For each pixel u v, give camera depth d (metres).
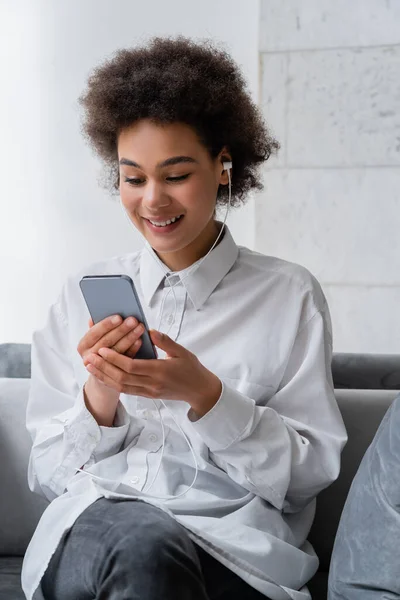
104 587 1.33
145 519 1.41
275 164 3.42
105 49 3.41
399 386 2.04
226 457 1.67
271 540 1.59
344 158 3.38
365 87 3.34
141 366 1.56
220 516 1.67
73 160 3.46
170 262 1.83
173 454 1.73
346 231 3.41
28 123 3.49
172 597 1.30
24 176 3.51
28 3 3.45
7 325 3.57
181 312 1.81
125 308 1.58
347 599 1.46
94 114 1.77
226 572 1.54
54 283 3.51
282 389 1.76
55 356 1.93
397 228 3.37
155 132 1.63
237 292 1.81
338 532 1.58
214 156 1.72
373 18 3.31
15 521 1.96
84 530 1.46
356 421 1.92
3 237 3.54
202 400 1.62
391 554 1.41
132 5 3.39
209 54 1.78
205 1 3.37
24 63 3.47
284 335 1.78
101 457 1.75
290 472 1.67
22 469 1.97
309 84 3.37
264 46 3.37
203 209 1.69
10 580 1.78
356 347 3.44
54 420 1.81
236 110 1.74
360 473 1.59
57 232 3.50
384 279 3.40
